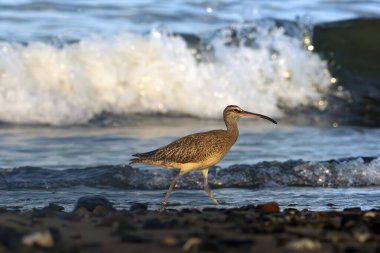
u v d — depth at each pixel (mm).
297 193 14664
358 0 33844
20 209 12711
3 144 19328
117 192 14688
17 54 24297
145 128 22250
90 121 23047
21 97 23172
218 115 24453
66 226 9570
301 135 21250
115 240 8570
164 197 14148
